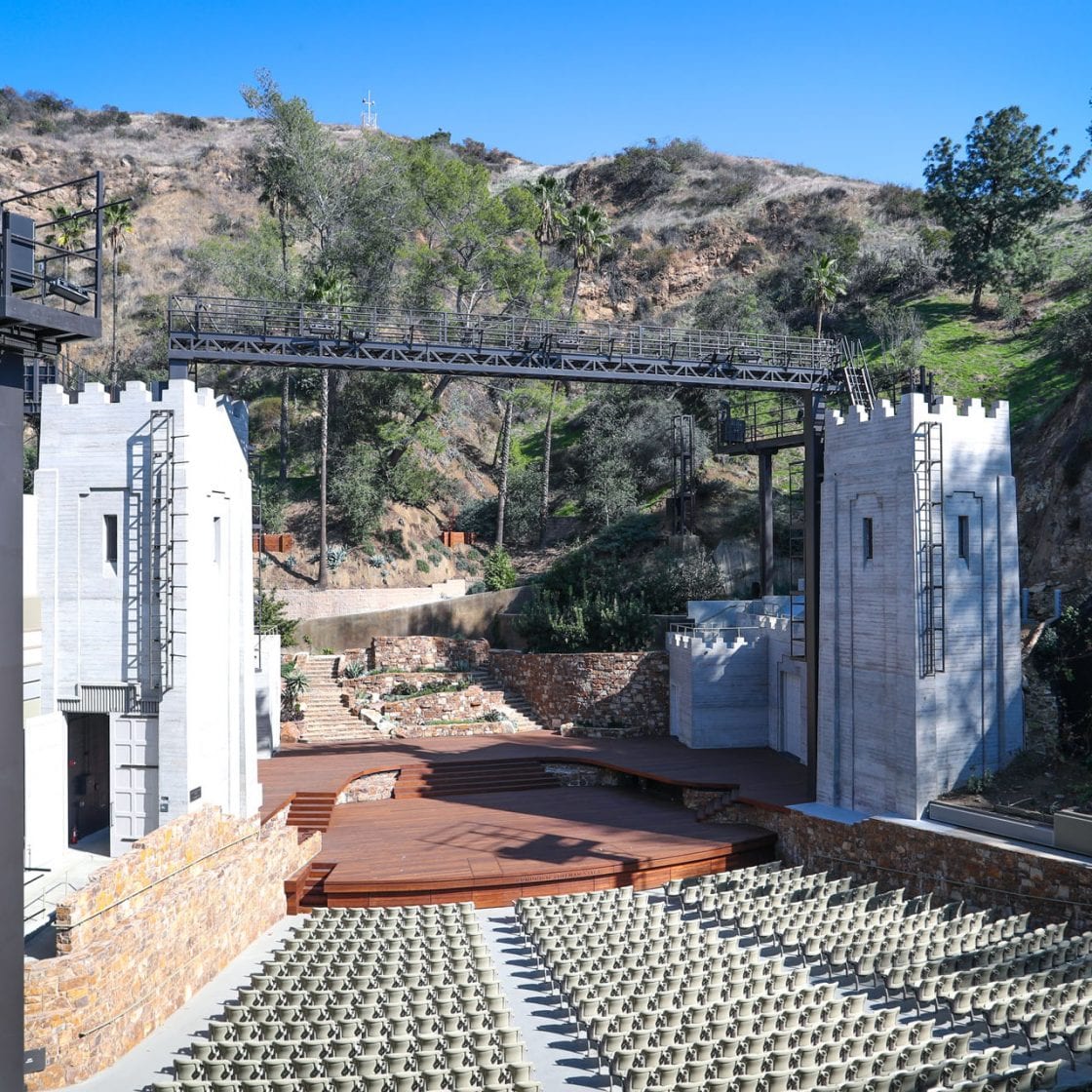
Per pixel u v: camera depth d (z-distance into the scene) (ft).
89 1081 49.73
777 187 295.48
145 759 76.48
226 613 83.41
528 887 81.25
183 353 85.81
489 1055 47.73
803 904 70.85
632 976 58.34
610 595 142.31
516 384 184.24
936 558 84.33
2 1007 35.19
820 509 96.78
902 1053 46.80
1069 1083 46.60
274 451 191.21
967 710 84.89
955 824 79.66
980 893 73.46
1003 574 87.35
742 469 181.68
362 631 146.30
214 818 71.92
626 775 113.91
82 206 276.82
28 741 72.59
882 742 86.07
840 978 62.28
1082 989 52.21
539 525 186.19
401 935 66.95
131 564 76.74
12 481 36.14
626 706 130.31
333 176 178.70
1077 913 66.54
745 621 132.77
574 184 315.58
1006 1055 45.70
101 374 207.00
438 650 142.61
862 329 221.05
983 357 185.57
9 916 35.58
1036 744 88.53
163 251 265.95
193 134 338.95
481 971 59.11
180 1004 60.44
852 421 91.25
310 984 56.70
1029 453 131.95
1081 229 222.69
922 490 84.17
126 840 76.79
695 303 252.21
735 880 77.87
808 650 95.96
